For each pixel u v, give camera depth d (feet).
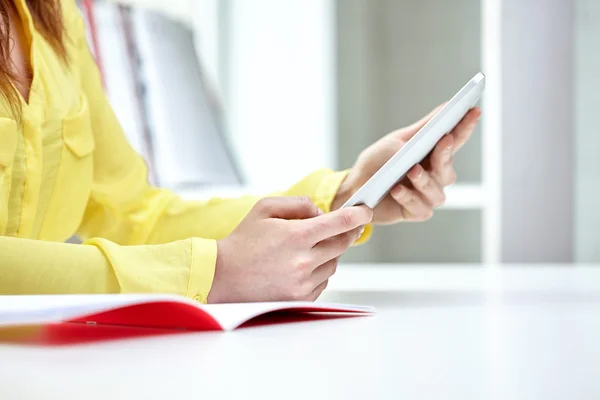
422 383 1.02
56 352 1.34
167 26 9.68
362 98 11.54
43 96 2.81
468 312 2.25
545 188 8.26
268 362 1.23
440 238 10.00
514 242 8.32
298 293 2.21
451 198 8.97
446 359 1.25
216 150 9.81
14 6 2.77
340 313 2.19
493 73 8.34
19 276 2.00
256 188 9.93
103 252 2.14
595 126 8.23
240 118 11.59
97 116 3.40
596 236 8.21
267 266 2.19
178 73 9.55
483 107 8.44
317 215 2.41
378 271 5.97
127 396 0.92
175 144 9.14
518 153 8.32
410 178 2.86
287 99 11.70
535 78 8.27
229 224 3.26
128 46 8.92
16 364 1.20
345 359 1.26
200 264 2.15
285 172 11.68
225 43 11.55
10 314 1.32
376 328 1.79
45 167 2.82
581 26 8.23
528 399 0.90
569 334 1.64
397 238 10.52
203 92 10.00
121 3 8.98
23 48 2.80
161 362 1.22
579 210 8.23
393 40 11.19
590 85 8.23
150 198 3.45
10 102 2.52
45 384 1.01
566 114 8.23
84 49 3.43
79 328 1.78
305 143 11.71
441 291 3.34
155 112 9.02
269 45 11.66
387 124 11.36
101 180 3.37
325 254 2.27
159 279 2.11
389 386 1.00
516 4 8.29
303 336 1.62
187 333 1.66
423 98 11.00
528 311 2.29
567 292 3.21
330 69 11.62
